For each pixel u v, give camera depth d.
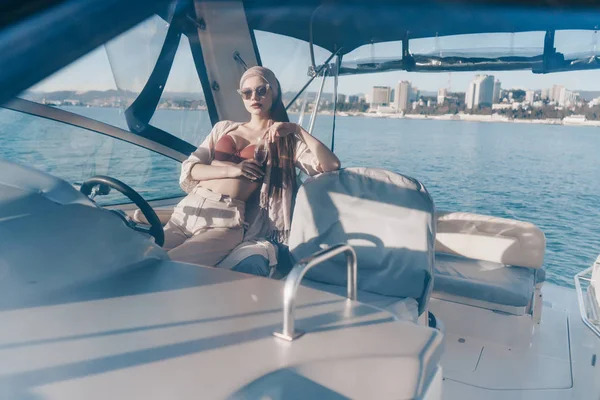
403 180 1.75
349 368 0.78
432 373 0.88
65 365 0.71
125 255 1.09
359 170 1.80
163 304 0.93
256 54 2.62
